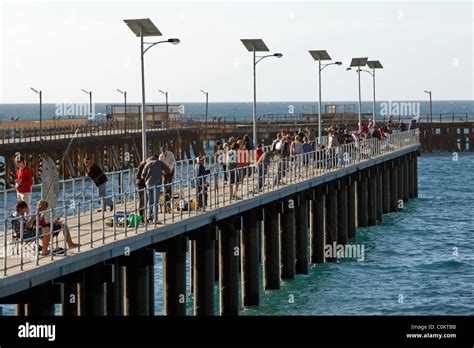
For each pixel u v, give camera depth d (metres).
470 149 175.62
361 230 74.56
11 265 28.73
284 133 59.94
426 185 118.38
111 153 124.56
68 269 29.94
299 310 46.66
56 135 114.75
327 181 60.28
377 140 79.06
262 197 47.00
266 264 50.41
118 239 32.91
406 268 58.50
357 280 54.44
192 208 41.34
